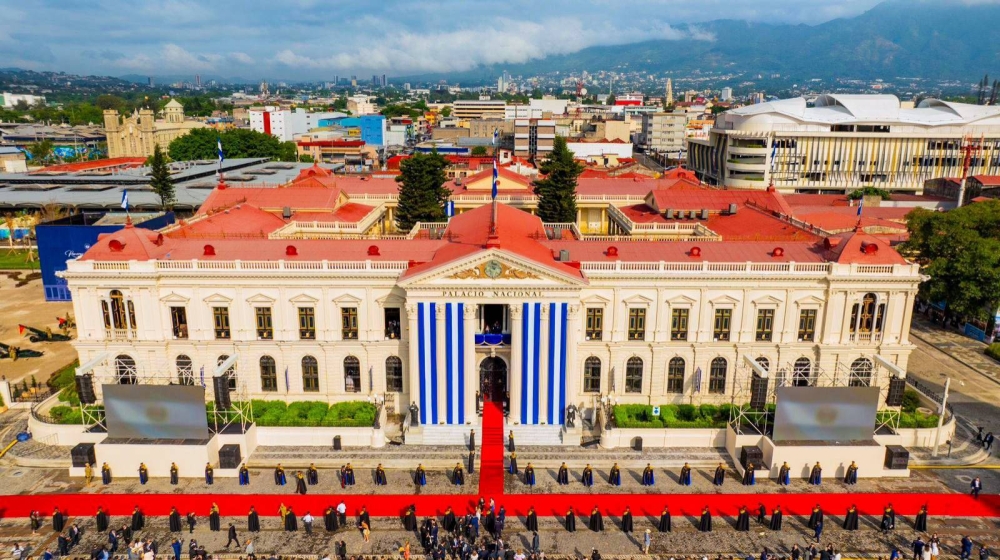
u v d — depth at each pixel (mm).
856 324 74438
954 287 102000
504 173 135375
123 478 66000
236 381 76188
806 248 78438
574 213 123375
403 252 77938
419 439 71375
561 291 69625
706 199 111438
